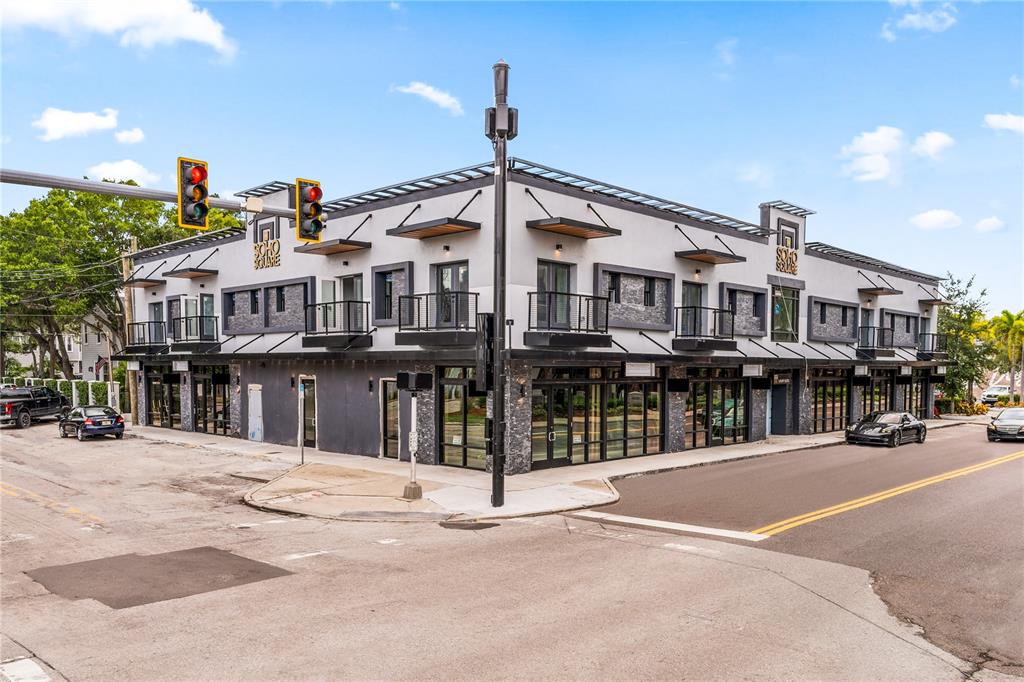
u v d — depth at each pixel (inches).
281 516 550.3
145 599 333.7
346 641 280.2
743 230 1054.4
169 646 275.7
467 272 754.2
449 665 257.3
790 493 640.4
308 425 968.3
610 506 585.9
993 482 698.2
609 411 846.5
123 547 440.8
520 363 729.0
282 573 378.9
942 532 479.8
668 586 354.3
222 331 1121.4
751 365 1024.9
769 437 1136.8
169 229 1750.7
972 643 284.0
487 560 407.2
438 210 780.6
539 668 255.0
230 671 252.7
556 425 780.0
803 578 370.0
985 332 2098.9
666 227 908.0
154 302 1309.1
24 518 534.0
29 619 306.5
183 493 654.5
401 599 332.5
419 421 804.6
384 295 856.9
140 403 1318.9
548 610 317.1
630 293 858.8
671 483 703.1
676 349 905.5
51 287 1692.9
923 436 1117.7
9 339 2367.1
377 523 522.9
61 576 373.7
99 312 1980.8
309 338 909.2
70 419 1123.3
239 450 946.7
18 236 1648.6
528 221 730.2
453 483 674.8
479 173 748.6
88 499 619.8
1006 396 2251.5
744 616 311.0
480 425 756.0
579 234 765.9
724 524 510.3
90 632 291.0
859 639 286.2
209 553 425.1
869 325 1378.0
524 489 645.3
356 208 882.1
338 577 370.9
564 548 437.4
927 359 1547.7
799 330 1180.5
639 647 274.8
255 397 1049.5
